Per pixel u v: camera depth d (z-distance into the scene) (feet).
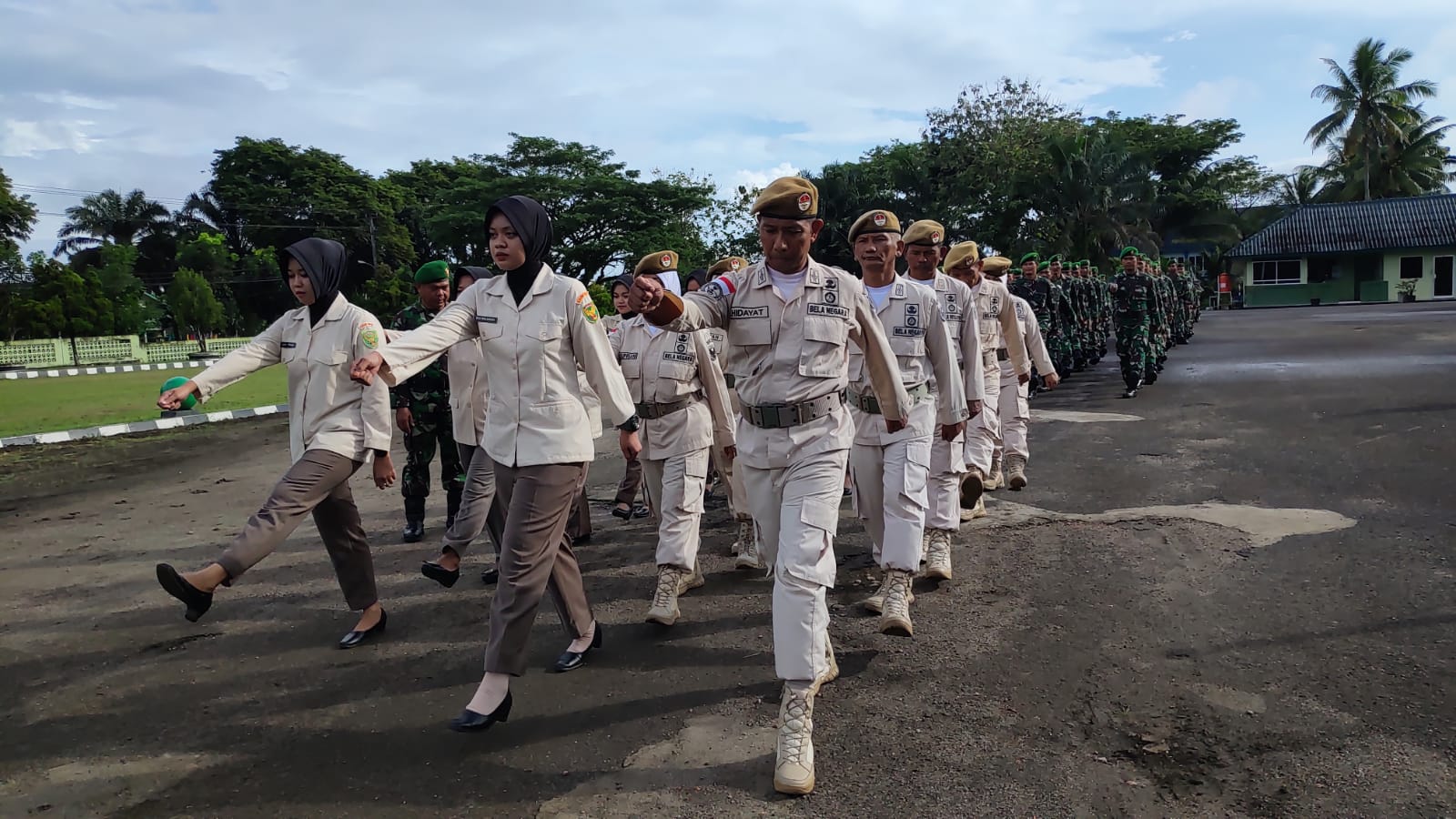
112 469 36.27
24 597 18.89
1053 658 12.97
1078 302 50.75
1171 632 13.53
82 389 76.84
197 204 197.77
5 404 63.00
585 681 13.26
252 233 185.16
